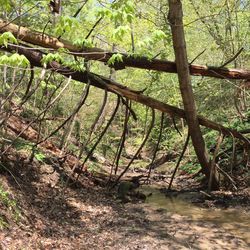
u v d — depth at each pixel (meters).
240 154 12.77
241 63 16.39
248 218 9.02
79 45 7.41
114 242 7.20
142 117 23.56
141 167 19.14
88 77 9.93
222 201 10.61
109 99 22.64
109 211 9.36
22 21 8.61
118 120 26.72
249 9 16.80
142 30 13.29
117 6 5.41
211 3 16.59
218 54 19.41
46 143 12.11
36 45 8.90
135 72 18.97
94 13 5.30
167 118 23.36
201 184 12.80
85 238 7.24
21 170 9.53
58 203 8.88
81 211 8.91
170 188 12.33
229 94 17.52
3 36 5.21
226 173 11.48
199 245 7.25
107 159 19.08
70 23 5.47
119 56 7.78
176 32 9.48
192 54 19.75
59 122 16.66
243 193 11.21
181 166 16.27
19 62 5.21
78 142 16.52
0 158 8.69
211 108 18.17
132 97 10.40
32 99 15.37
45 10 7.70
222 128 11.23
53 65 9.16
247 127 13.90
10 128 11.40
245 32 16.27
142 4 12.99
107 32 9.92
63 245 6.57
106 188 11.80
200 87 18.69
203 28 18.69
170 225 8.48
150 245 7.15
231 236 7.76
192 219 9.00
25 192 8.52
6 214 6.47
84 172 12.32
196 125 10.91
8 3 6.07
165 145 20.97
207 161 11.44
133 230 7.99
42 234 6.76
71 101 18.34
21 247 5.86
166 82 19.80
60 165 11.37
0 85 9.95
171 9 9.27
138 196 11.12
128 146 26.80
